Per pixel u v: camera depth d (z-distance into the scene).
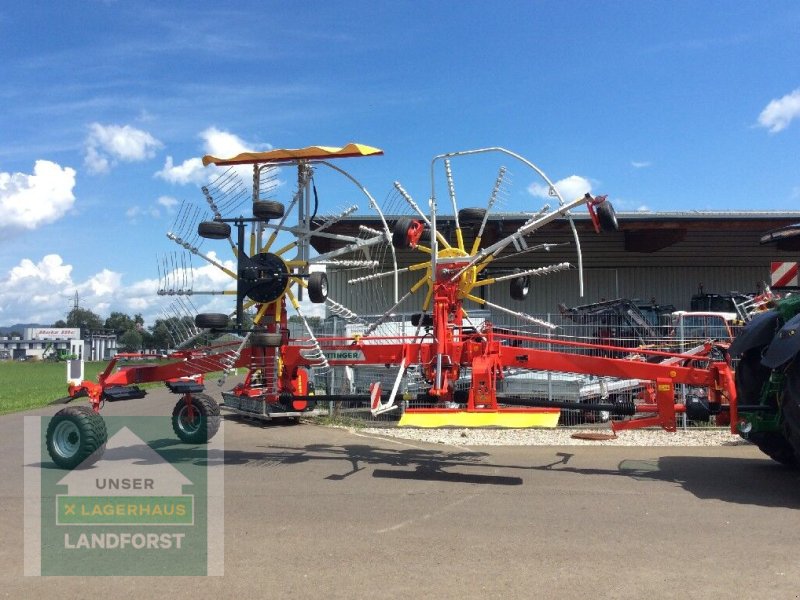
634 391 10.83
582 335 12.16
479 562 4.33
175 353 8.56
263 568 4.27
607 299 17.66
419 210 7.77
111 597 3.86
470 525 5.16
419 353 7.41
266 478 6.91
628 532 4.95
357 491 6.31
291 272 7.98
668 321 13.28
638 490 6.29
